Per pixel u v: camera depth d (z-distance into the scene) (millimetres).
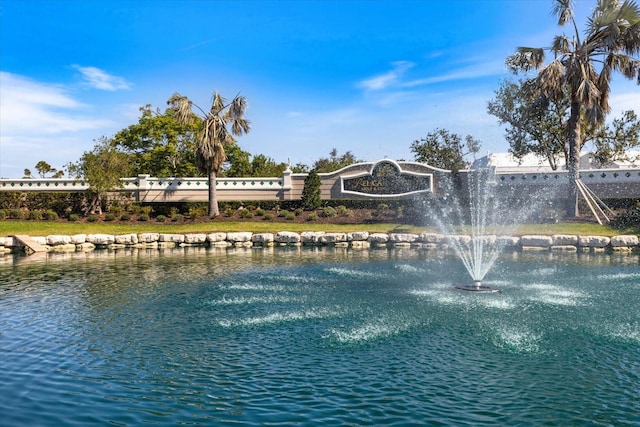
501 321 11164
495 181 38250
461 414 6609
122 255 25781
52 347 9562
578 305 12680
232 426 6273
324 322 11219
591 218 31344
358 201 39344
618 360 8648
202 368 8375
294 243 31219
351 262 21953
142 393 7340
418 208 38250
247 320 11453
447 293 14383
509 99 40812
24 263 22422
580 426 6285
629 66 30141
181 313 12203
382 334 10219
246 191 42344
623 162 43406
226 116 39062
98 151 39594
